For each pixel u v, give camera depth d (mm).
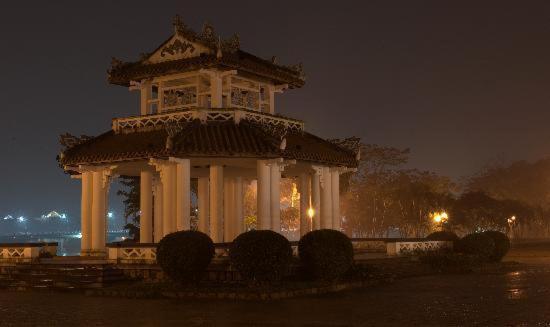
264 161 30734
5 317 20000
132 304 22609
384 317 18969
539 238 105562
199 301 23156
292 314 19766
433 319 18484
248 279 24922
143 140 32156
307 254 26719
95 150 33094
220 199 33406
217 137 30516
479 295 24188
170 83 35594
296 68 37719
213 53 32438
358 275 28234
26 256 30859
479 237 38906
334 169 35562
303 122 36406
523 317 18656
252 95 36406
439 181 102500
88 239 33656
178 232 26297
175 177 30688
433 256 35219
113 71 35688
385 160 98312
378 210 95125
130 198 61812
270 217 30703
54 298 24734
